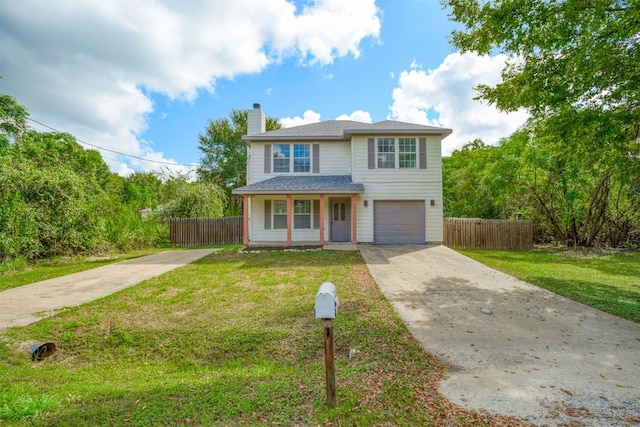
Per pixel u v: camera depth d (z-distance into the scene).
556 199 15.66
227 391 2.98
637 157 7.71
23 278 8.07
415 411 2.62
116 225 13.73
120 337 4.66
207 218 17.02
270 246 13.54
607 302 6.03
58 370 3.87
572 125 7.13
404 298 6.33
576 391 3.02
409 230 14.23
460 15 7.84
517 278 8.00
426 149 14.22
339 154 15.47
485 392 2.98
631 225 14.80
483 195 18.95
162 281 7.55
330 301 2.70
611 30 6.29
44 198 11.00
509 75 8.16
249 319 5.24
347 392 2.92
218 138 32.88
